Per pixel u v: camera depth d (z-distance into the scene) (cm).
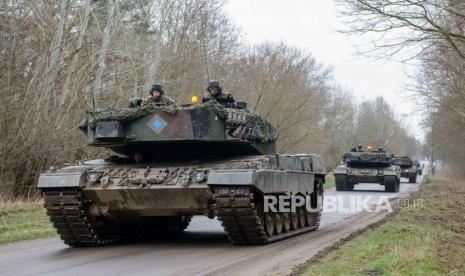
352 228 1819
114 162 1514
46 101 2669
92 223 1430
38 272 1084
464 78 2878
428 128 7188
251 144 1480
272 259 1194
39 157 2628
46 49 2591
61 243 1510
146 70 3244
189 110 1384
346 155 3738
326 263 1092
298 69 5119
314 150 6016
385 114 11150
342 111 8300
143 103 1448
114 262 1184
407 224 1755
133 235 1634
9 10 2477
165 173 1354
